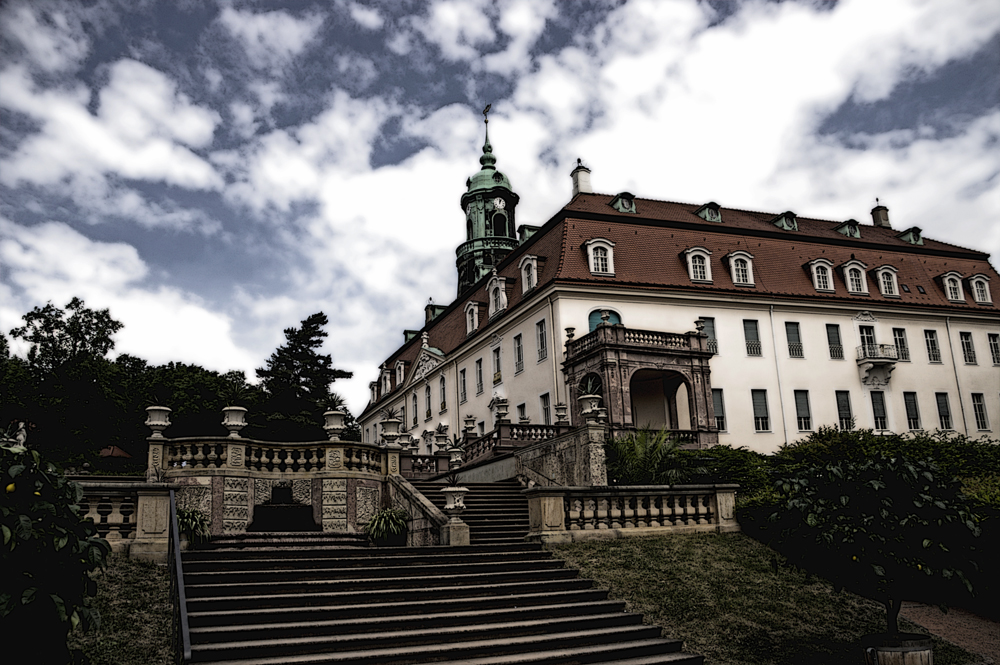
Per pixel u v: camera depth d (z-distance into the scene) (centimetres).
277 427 4334
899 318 4525
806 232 4794
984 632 1334
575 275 3788
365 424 7269
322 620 1120
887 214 5631
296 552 1370
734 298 4062
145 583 1239
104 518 1414
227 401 4831
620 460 2294
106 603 1141
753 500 1802
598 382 3516
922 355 4538
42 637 718
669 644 1166
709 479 2223
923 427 4397
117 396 4650
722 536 1766
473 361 4731
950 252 4984
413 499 1800
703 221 4469
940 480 1067
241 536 1681
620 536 1703
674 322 3922
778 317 4188
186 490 1753
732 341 4031
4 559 683
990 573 1417
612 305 3822
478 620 1177
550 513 1658
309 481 1878
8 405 4075
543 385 3822
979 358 4706
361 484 1900
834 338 4328
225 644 1004
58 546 710
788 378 4109
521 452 2591
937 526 1037
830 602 1423
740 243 4325
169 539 1285
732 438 3875
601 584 1393
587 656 1094
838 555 1073
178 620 909
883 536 1041
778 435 3991
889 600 1087
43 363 5694
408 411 5941
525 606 1261
